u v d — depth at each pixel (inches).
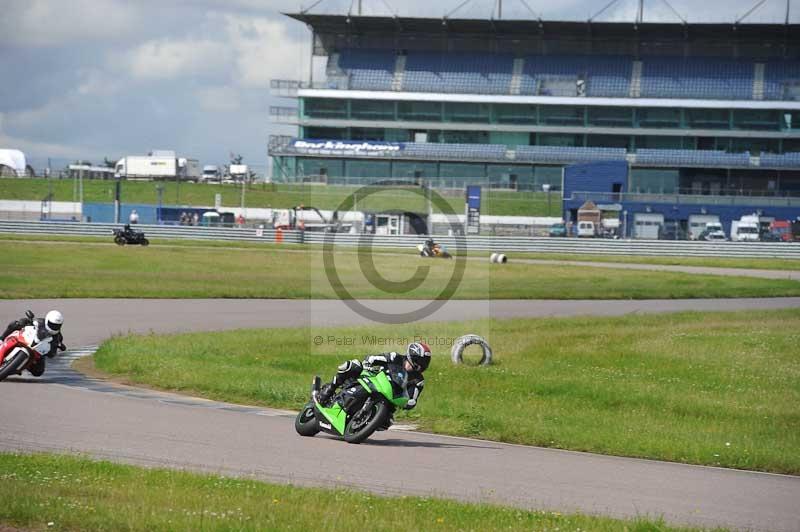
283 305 3644.2
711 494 1160.2
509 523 890.1
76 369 2070.6
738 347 2652.6
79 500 878.4
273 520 839.7
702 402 1830.7
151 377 1911.9
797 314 3649.1
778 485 1250.0
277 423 1507.1
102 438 1275.8
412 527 847.7
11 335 1829.5
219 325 2982.3
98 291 3752.5
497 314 3462.1
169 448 1235.9
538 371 2170.3
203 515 846.5
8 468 994.7
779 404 1866.4
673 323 3272.6
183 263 5315.0
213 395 1785.2
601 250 7465.6
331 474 1134.4
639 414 1726.1
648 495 1133.1
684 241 7470.5
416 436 1492.4
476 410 1641.2
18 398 1589.6
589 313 3725.4
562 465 1300.4
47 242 6427.2
